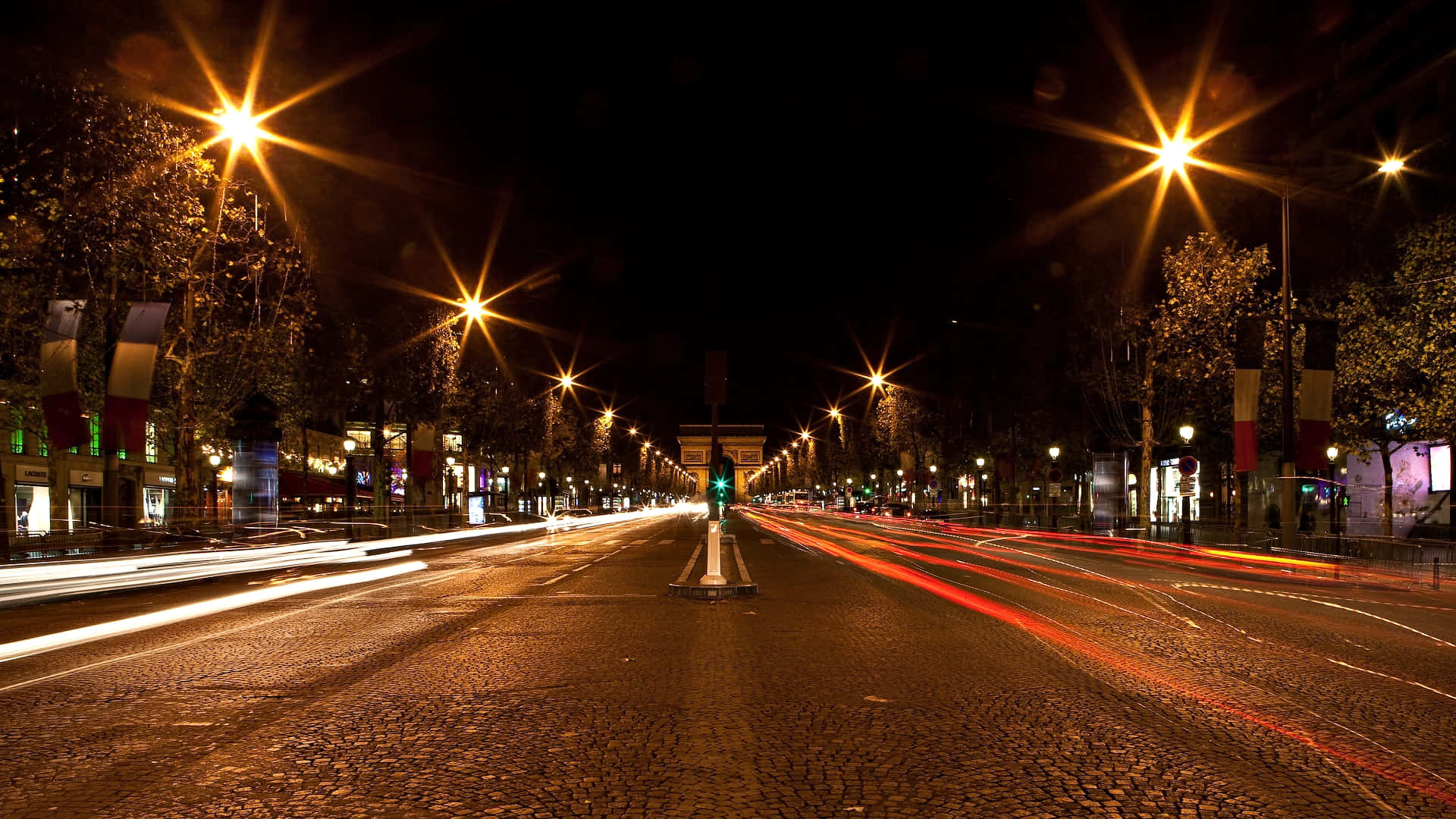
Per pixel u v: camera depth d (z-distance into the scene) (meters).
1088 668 9.40
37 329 21.12
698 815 5.15
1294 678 8.94
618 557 27.55
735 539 37.25
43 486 37.97
